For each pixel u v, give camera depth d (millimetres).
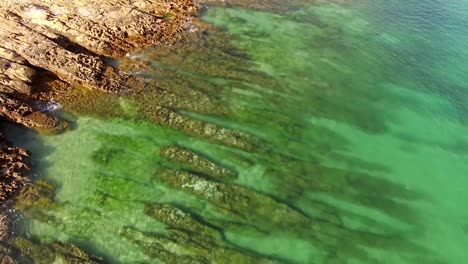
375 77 29656
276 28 33781
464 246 20000
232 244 19156
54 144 23188
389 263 19109
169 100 25922
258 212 20469
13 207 20078
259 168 22578
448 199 22031
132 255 18609
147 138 23797
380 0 39156
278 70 29344
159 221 19906
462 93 28859
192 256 18625
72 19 30078
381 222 20703
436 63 31469
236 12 35094
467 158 24250
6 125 23766
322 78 29141
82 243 18953
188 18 33250
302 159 23344
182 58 29281
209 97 26375
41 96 25453
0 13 29594
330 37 33375
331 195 21672
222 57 29828
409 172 23250
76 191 21062
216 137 23969
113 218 19984
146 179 21719
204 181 21578
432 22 36188
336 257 19094
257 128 24859
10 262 18047
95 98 25750
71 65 26609
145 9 32938
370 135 25219
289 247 19266
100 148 23172
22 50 26844
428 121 26484
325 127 25469
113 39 29672
